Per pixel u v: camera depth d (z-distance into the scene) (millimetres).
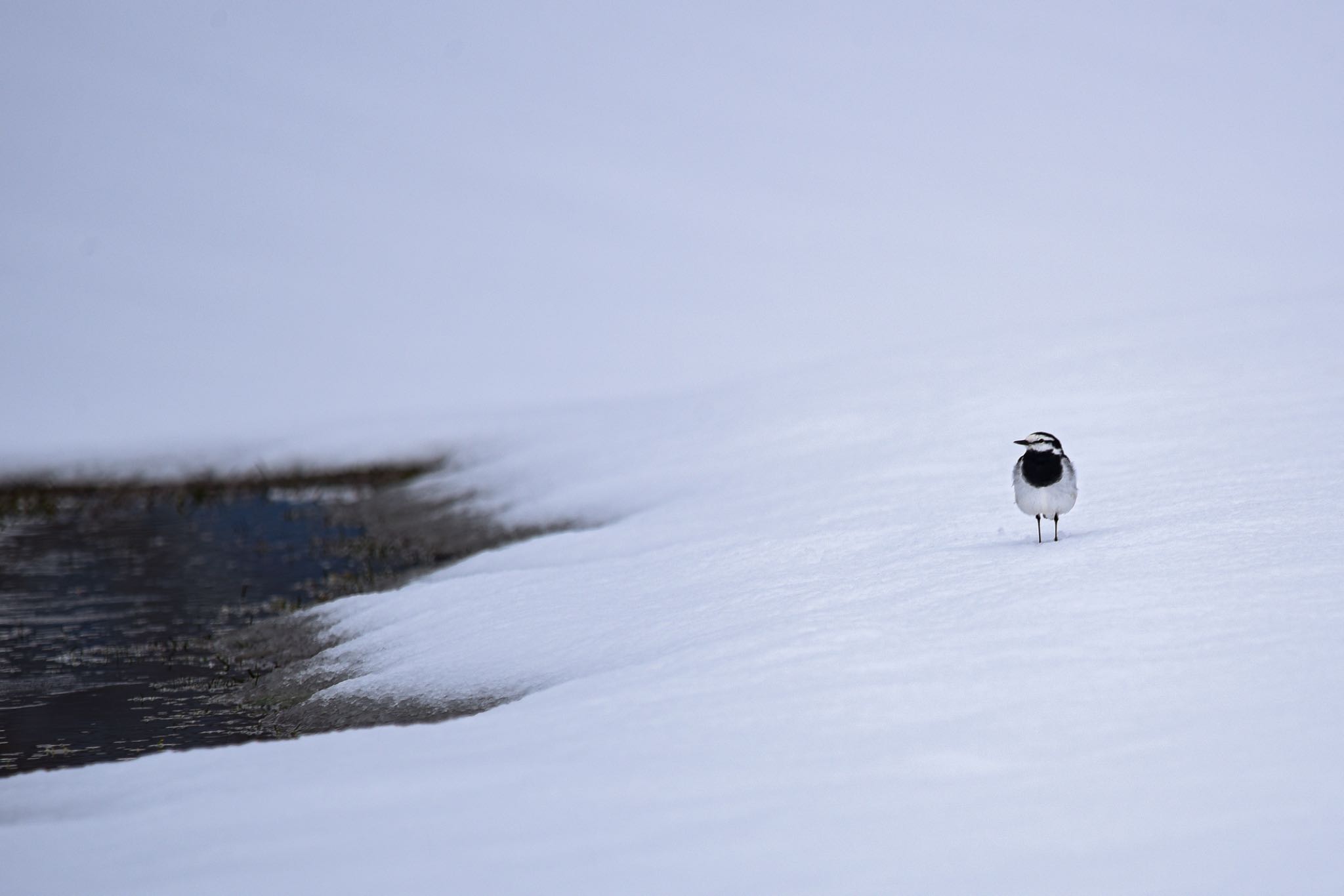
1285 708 29625
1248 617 36469
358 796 30266
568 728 34250
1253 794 25766
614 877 24656
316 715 50625
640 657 44875
